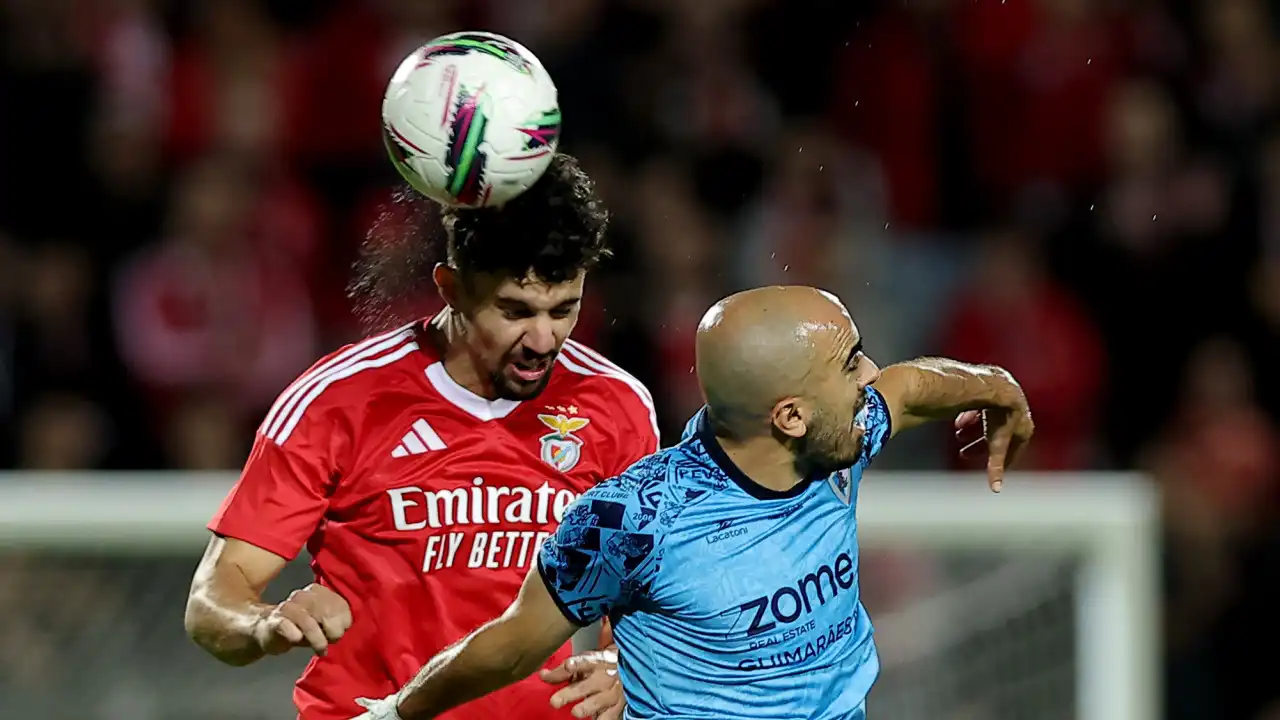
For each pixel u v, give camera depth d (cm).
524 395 1326
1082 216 3344
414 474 1330
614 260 3030
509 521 1343
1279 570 2888
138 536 2025
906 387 1352
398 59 3384
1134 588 2106
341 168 3356
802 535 1192
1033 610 2108
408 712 1230
